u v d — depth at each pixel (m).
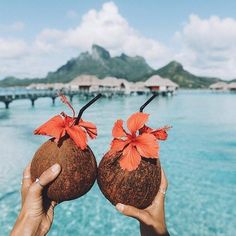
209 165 12.46
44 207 1.38
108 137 18.08
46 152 1.39
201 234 7.00
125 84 88.38
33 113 34.47
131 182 1.36
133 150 1.29
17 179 10.42
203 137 19.08
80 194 1.40
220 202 8.71
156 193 1.44
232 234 6.99
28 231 1.32
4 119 28.41
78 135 1.33
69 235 6.98
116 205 1.39
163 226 1.44
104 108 40.78
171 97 82.25
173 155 14.20
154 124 25.25
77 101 57.06
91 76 82.06
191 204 8.59
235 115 32.62
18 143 16.75
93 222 7.58
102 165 1.42
